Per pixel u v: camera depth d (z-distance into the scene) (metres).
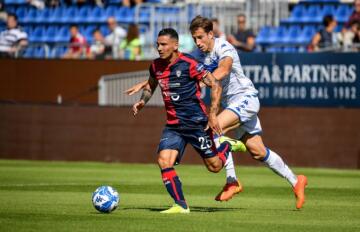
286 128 66.75
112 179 52.84
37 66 76.25
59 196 40.81
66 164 67.06
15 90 76.88
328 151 66.31
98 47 79.44
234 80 36.28
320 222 30.81
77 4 92.06
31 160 71.31
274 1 80.69
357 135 65.81
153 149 69.12
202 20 35.47
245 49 73.69
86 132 70.44
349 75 66.62
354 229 28.86
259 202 39.50
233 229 28.19
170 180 32.72
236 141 35.81
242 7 80.06
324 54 67.06
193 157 68.81
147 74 72.62
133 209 34.75
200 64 32.25
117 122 69.81
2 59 77.00
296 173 60.59
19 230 27.66
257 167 67.25
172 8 81.44
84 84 74.94
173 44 32.19
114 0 92.81
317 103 67.25
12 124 71.81
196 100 32.59
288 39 81.31
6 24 88.25
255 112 36.06
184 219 30.81
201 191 45.38
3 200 38.47
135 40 77.75
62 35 91.38
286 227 29.05
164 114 68.88
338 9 84.75
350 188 47.66
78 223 29.42
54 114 71.00
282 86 67.88
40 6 95.12
